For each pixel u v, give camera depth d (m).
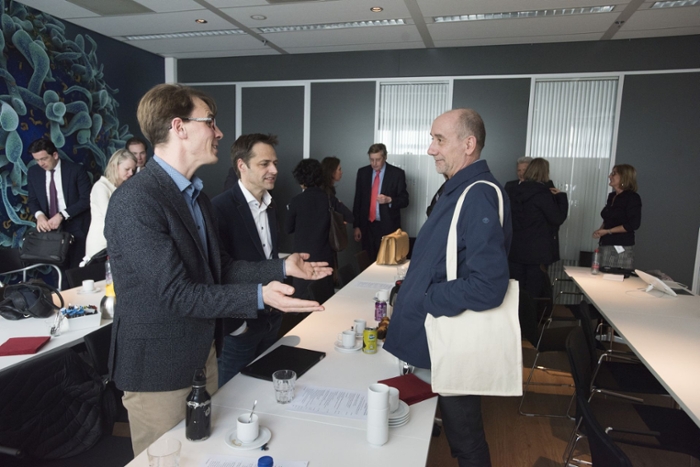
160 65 6.25
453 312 1.47
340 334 2.14
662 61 4.93
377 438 1.26
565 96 5.24
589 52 5.11
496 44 5.30
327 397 1.54
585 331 2.57
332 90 5.88
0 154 4.30
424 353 1.63
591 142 5.22
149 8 4.37
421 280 1.64
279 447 1.24
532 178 4.27
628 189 4.48
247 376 1.69
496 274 1.42
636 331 2.39
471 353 1.48
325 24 4.79
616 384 2.43
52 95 4.75
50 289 2.50
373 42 5.32
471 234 1.48
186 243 1.32
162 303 1.24
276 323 2.36
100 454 1.68
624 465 1.20
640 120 5.05
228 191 2.26
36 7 4.42
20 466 1.56
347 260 6.04
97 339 2.11
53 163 4.32
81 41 5.04
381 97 5.75
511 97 5.36
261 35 5.15
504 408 3.12
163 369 1.31
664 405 3.09
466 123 1.67
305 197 3.67
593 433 1.38
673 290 3.29
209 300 1.25
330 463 1.18
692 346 2.18
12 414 1.50
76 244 4.50
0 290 2.87
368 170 5.37
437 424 2.71
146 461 1.18
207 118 1.37
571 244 5.38
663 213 5.07
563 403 3.20
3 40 4.24
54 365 1.65
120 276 1.29
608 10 4.12
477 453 1.66
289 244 6.19
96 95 5.29
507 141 5.42
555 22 4.47
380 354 1.94
